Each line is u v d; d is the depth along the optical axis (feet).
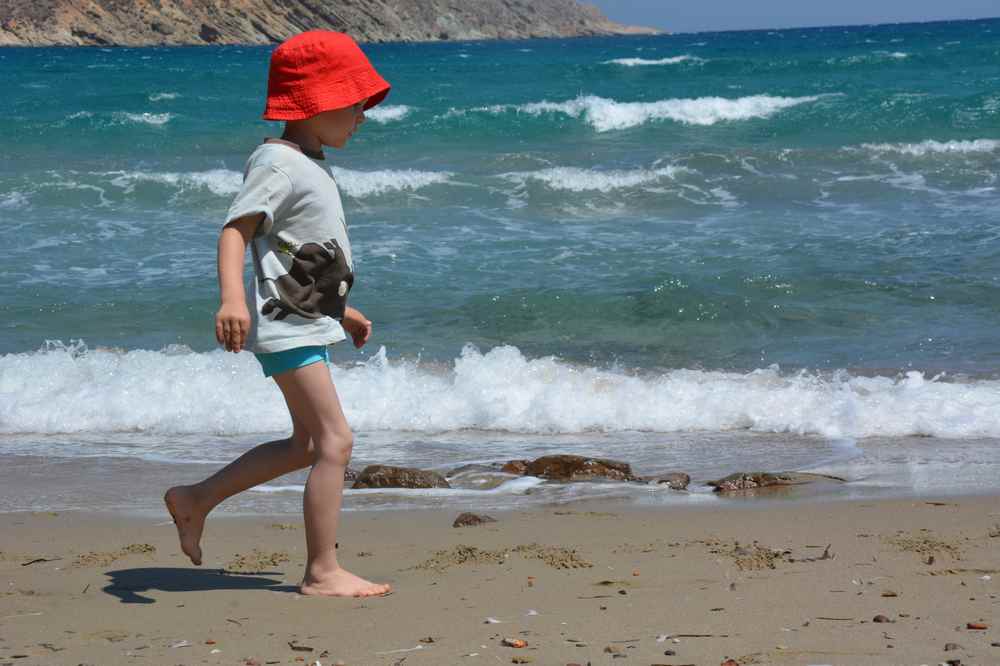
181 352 26.76
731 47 233.55
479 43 471.21
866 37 261.85
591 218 43.11
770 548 12.15
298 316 9.77
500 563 11.52
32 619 9.41
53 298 31.89
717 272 33.53
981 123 62.13
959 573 10.57
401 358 26.18
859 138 61.31
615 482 16.93
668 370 25.23
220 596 10.23
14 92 102.47
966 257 34.78
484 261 35.99
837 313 29.73
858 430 20.36
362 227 41.57
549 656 7.98
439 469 18.13
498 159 56.13
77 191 46.44
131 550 12.67
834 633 8.46
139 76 128.57
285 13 435.53
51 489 16.85
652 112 67.77
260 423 21.45
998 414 20.76
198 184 47.96
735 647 8.14
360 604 9.78
